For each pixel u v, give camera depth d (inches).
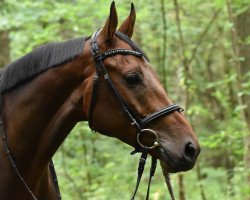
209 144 401.1
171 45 549.3
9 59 441.4
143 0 457.7
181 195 397.7
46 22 466.6
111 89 175.3
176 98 581.3
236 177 449.7
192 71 550.9
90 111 177.8
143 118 172.7
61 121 181.9
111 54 177.0
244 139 400.8
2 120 185.3
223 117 613.9
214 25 536.4
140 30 512.7
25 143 182.7
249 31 406.0
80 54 180.7
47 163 186.4
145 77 174.4
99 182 483.5
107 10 430.6
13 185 182.1
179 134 169.9
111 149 502.6
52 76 181.9
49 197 193.5
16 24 431.8
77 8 434.9
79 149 490.3
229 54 621.0
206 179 473.7
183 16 513.0
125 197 453.7
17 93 185.6
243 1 397.7
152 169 177.2
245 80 403.9
